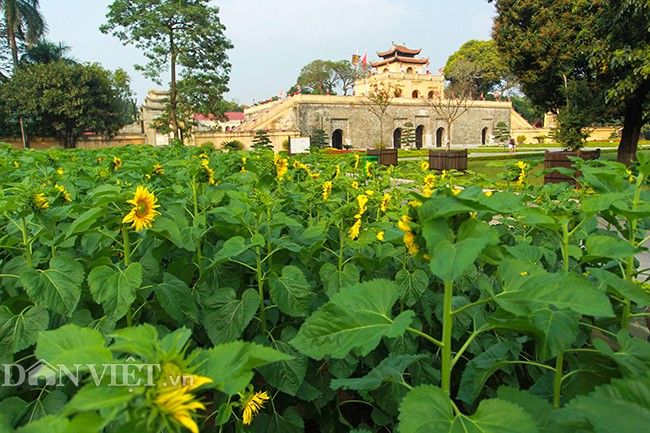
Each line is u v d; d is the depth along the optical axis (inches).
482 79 2623.0
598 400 39.5
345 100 1914.4
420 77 2372.0
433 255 44.3
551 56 672.4
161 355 34.1
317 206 143.2
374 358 93.5
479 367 67.4
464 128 2206.0
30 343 70.5
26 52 1498.5
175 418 32.3
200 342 97.6
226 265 101.2
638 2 435.2
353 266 97.6
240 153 186.7
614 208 69.1
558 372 60.7
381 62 2891.2
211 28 1221.1
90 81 1326.3
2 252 104.7
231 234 107.0
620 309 88.3
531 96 788.6
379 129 1999.3
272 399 84.9
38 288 71.1
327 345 52.7
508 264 56.1
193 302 81.9
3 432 30.1
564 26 657.0
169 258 111.6
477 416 44.9
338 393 94.0
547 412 50.3
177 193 131.8
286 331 84.0
